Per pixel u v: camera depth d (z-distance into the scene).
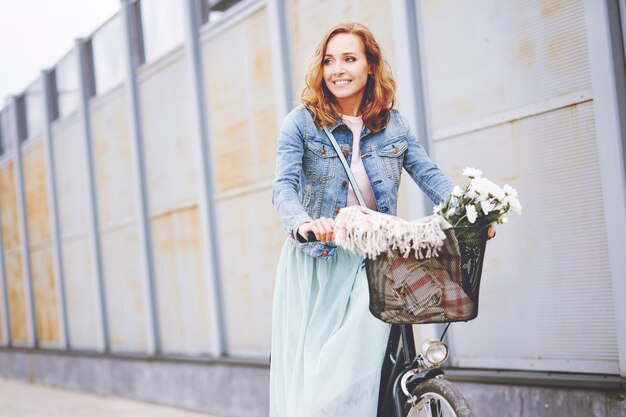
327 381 3.27
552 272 4.54
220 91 7.44
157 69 8.42
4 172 13.14
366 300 3.26
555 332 4.55
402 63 5.32
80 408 8.80
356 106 3.43
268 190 6.88
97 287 10.08
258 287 7.12
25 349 12.34
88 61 9.97
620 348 4.17
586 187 4.34
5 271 13.44
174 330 8.49
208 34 7.55
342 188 3.39
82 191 10.48
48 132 11.27
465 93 4.99
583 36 4.31
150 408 8.32
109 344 10.05
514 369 4.78
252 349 7.29
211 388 7.55
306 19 6.29
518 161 4.70
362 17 5.70
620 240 4.14
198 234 7.91
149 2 8.44
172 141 8.26
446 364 5.18
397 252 2.95
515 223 4.73
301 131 3.38
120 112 9.29
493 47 4.80
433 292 2.96
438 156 5.20
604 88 4.17
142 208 8.80
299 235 3.13
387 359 3.31
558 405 4.40
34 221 12.15
